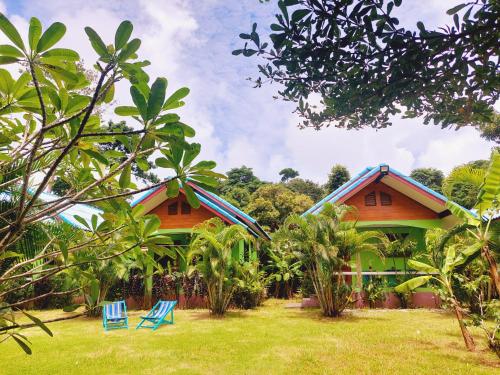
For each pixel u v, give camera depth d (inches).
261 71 142.4
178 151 73.2
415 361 251.8
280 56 123.8
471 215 277.0
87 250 99.3
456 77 120.0
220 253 467.2
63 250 78.8
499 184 246.1
